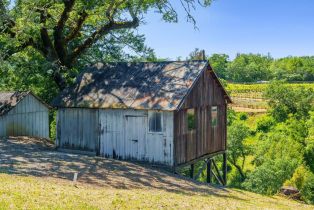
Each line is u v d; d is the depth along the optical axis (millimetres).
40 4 31125
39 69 35219
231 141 47000
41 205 12078
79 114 26156
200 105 25391
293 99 78000
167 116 22859
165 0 32969
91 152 25734
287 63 191875
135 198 14469
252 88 120250
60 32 33781
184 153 23828
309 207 20141
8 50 32500
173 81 24375
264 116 76688
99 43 38094
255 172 39125
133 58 38406
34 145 28594
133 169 21672
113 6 33188
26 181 15383
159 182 19547
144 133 23734
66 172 18922
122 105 23922
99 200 13531
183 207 14180
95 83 27125
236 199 18656
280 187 38719
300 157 49812
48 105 34938
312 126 56031
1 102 31938
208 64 25406
